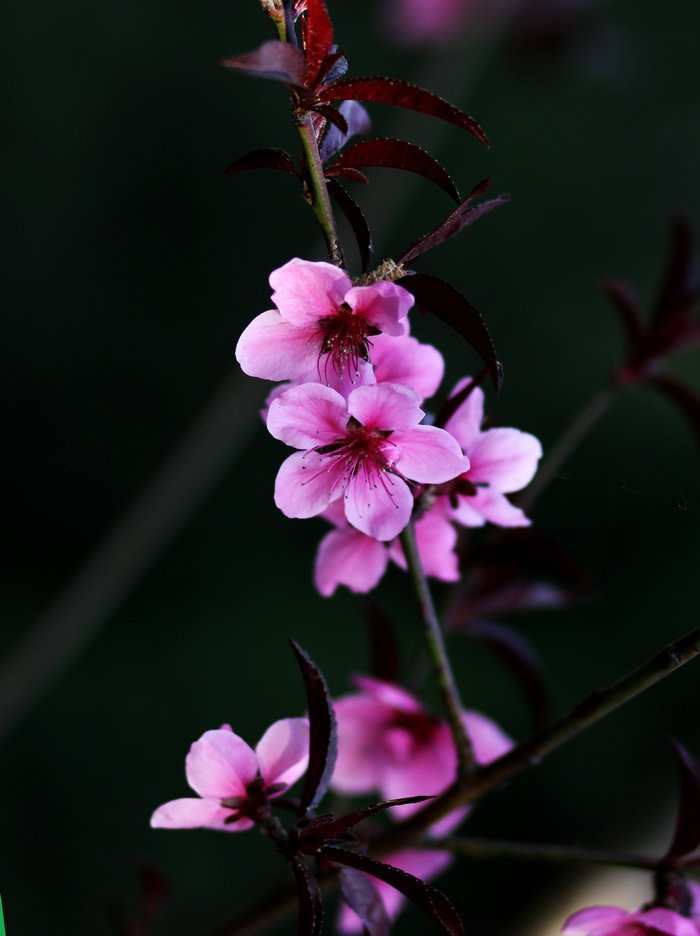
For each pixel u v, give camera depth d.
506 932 1.17
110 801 2.13
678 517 2.60
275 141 3.37
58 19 3.36
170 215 3.25
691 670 2.20
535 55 1.54
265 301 3.21
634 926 0.71
